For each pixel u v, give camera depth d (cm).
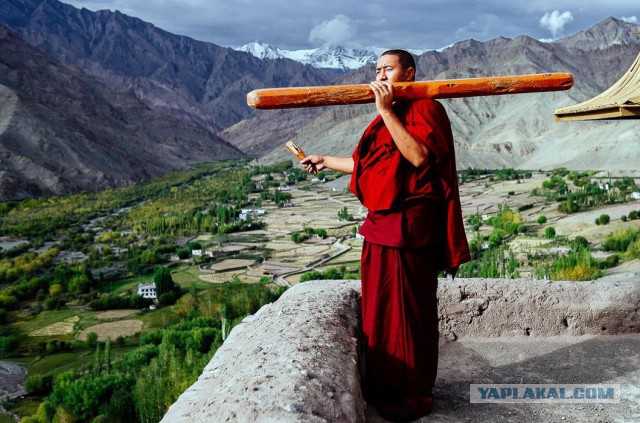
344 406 214
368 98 266
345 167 335
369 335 286
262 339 271
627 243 7488
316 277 8475
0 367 6272
